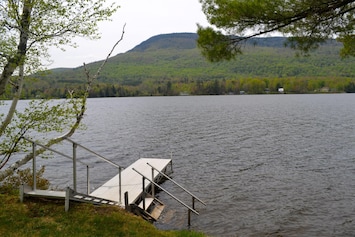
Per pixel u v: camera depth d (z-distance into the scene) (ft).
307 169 65.72
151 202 41.96
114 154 84.89
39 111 31.07
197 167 69.46
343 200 47.65
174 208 45.39
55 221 24.82
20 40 29.60
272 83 596.29
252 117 176.24
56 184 57.21
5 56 28.73
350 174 61.26
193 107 272.72
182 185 56.75
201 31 26.61
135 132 125.39
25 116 30.99
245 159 75.82
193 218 41.81
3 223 23.93
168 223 40.16
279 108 239.50
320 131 116.67
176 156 80.94
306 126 132.46
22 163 31.19
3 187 32.45
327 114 183.32
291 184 55.88
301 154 79.66
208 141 101.55
